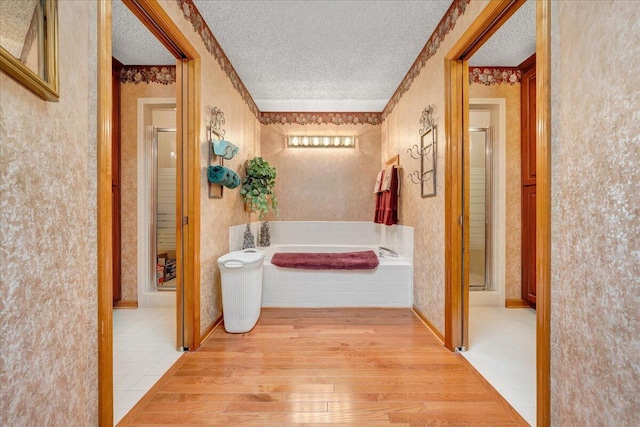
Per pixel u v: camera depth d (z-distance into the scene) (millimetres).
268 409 1393
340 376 1667
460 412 1374
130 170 2830
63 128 869
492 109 2982
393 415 1356
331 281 2896
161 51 2520
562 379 986
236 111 2854
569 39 941
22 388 744
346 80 3045
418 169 2582
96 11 1014
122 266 2854
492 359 1865
